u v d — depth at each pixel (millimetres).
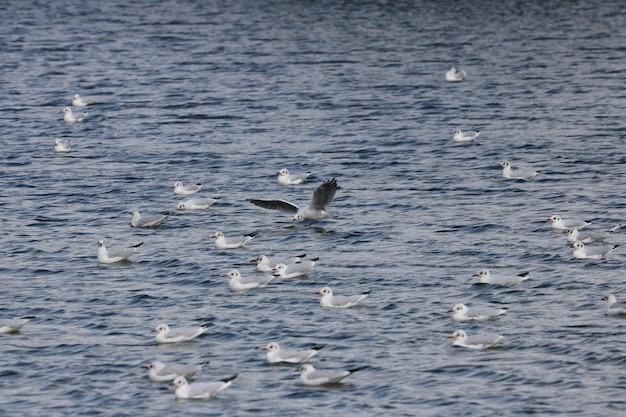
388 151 77688
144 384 42719
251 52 114625
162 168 74250
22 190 69375
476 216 63250
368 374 43188
